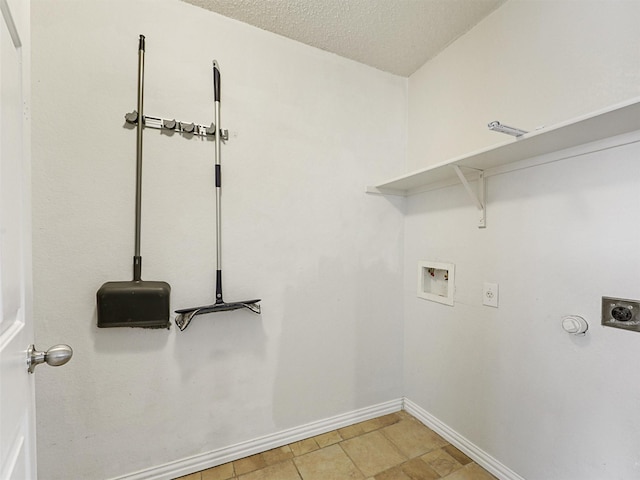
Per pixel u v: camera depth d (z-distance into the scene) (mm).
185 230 1355
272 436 1539
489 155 1198
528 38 1261
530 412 1228
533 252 1222
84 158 1182
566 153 1100
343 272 1734
